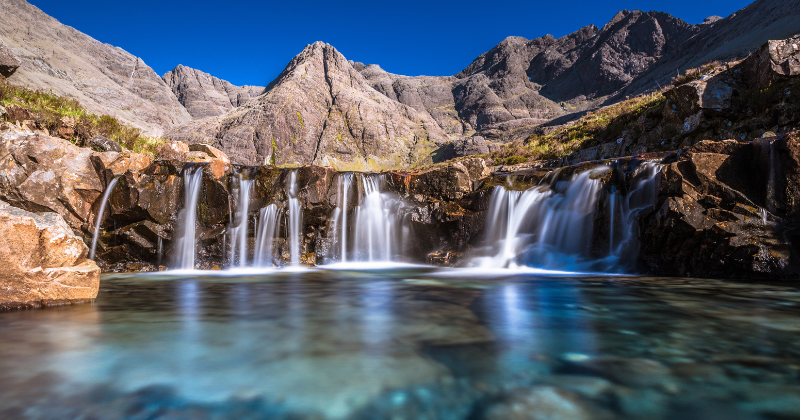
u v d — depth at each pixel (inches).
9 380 114.4
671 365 125.0
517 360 130.3
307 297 246.4
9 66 625.6
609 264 354.6
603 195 361.1
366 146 4667.8
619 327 169.8
